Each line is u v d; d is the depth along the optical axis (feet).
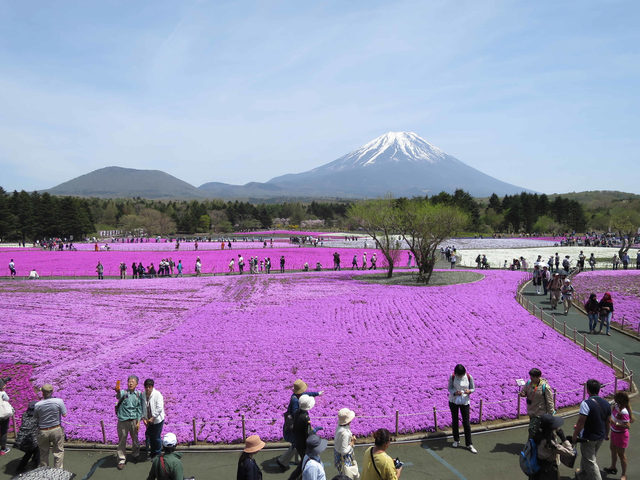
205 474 31.01
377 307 87.92
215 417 40.81
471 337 65.82
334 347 61.57
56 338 68.85
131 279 143.23
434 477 29.99
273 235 460.14
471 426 37.96
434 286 116.57
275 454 34.14
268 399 44.75
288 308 88.74
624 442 28.63
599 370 51.19
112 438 37.06
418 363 54.85
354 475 25.12
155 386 49.01
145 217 453.58
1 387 35.40
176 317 82.48
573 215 485.97
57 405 30.68
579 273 137.69
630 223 290.56
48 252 241.55
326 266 186.80
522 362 54.39
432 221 120.47
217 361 56.80
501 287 111.96
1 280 141.08
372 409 41.68
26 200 433.89
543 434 25.80
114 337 69.21
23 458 31.53
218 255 220.43
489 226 524.93
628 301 90.48
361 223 137.59
